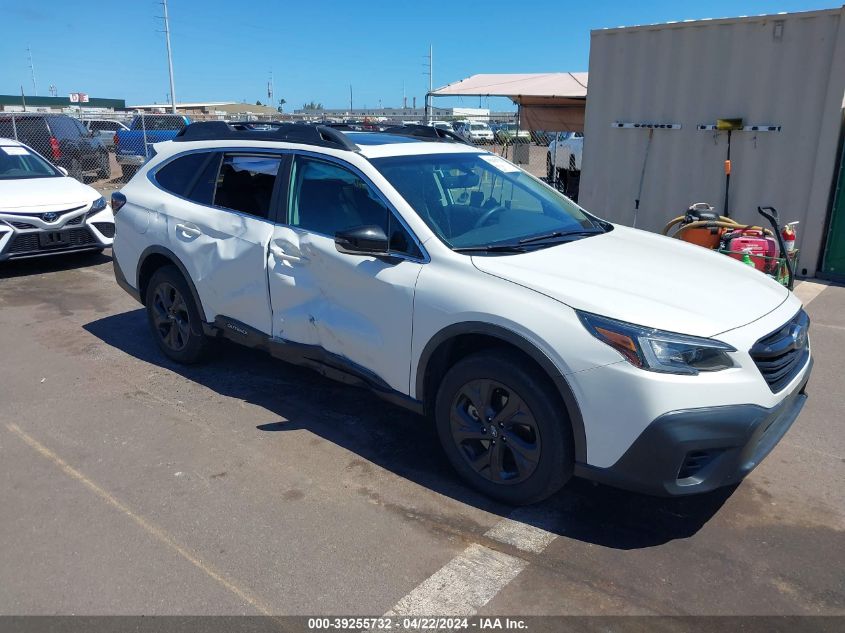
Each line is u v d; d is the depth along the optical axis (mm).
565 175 16266
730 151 8734
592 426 2980
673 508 3430
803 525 3293
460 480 3648
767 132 8398
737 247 6457
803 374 3371
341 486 3592
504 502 3410
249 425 4285
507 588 2834
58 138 17688
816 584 2865
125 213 5352
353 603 2744
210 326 4797
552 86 12805
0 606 2711
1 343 5805
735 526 3279
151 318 5344
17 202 7832
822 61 7852
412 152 4191
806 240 8305
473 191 4156
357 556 3027
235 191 4629
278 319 4270
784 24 8031
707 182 9016
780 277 6535
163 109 54438
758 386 2949
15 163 9008
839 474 3777
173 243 4879
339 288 3883
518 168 4820
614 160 9797
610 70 9547
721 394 2861
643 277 3377
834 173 8047
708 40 8633
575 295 3100
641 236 4297
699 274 3553
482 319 3230
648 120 9352
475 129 24547
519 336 3113
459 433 3484
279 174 4332
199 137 5109
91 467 3771
